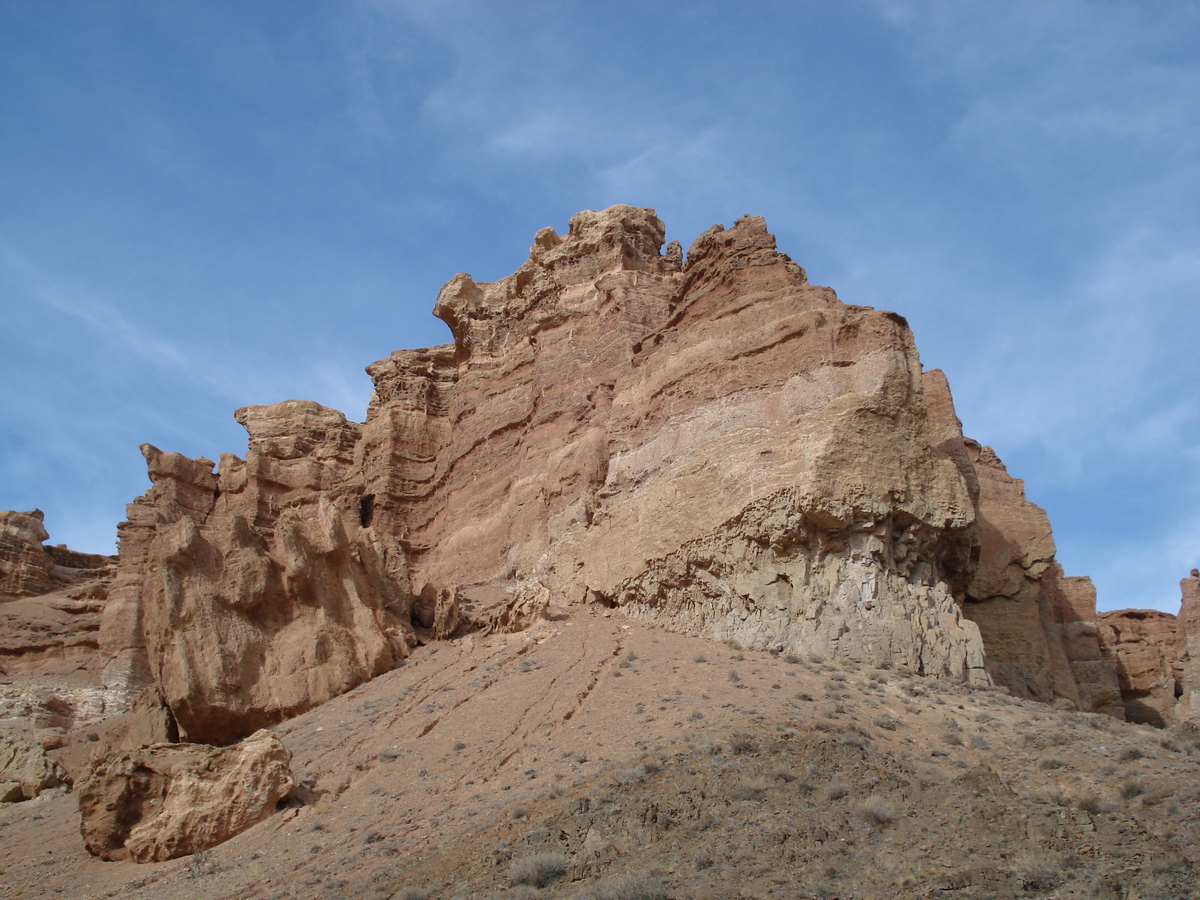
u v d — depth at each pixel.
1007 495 49.62
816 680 29.75
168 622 36.06
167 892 24.00
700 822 21.66
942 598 33.38
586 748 26.62
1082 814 21.30
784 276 41.22
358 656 38.00
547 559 45.34
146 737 36.19
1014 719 27.73
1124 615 57.59
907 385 35.12
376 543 44.41
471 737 29.50
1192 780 22.77
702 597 36.72
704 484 37.56
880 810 21.64
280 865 23.91
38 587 69.69
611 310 51.44
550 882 20.41
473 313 64.81
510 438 55.31
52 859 28.89
